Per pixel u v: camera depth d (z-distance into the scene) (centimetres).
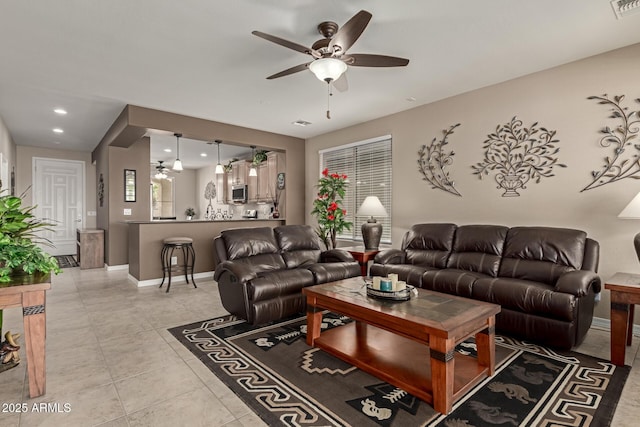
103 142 613
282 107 437
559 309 239
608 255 295
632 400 185
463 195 394
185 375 213
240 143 544
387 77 343
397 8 224
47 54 288
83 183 754
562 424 164
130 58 295
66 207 736
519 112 346
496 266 320
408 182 453
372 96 399
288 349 252
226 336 279
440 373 173
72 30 250
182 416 171
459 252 355
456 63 311
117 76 334
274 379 207
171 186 1009
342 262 373
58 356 240
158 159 851
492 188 369
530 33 259
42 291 189
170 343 263
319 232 517
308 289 259
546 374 214
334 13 229
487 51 288
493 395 189
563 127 318
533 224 339
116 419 168
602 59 295
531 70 329
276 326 304
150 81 347
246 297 293
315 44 222
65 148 716
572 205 314
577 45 279
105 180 598
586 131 305
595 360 234
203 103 418
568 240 290
